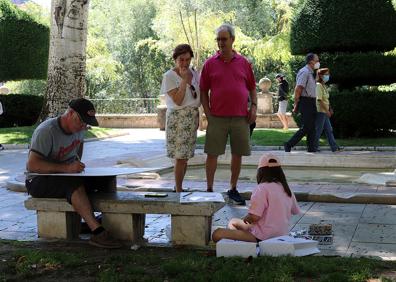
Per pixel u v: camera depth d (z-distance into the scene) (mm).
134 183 8109
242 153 6543
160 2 28984
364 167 10086
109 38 32531
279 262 4074
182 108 6207
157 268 4160
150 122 22453
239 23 28312
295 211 4816
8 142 15031
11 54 20109
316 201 6797
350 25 14023
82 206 4855
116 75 30969
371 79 14383
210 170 6621
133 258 4383
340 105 13594
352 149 11789
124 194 5141
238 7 28406
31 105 20016
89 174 4797
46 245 4926
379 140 13117
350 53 14242
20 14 20297
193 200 4840
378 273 3891
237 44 25625
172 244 4852
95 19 32812
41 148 4930
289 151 10969
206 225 4809
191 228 4793
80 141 5219
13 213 6453
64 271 4117
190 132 6254
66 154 5070
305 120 10750
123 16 32094
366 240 4973
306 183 7977
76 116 4922
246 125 6543
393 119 13609
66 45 15883
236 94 6387
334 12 14086
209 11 26172
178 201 4820
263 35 28656
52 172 4910
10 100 19609
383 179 8109
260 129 18281
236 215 6125
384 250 4645
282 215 4582
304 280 3771
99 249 4777
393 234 5168
